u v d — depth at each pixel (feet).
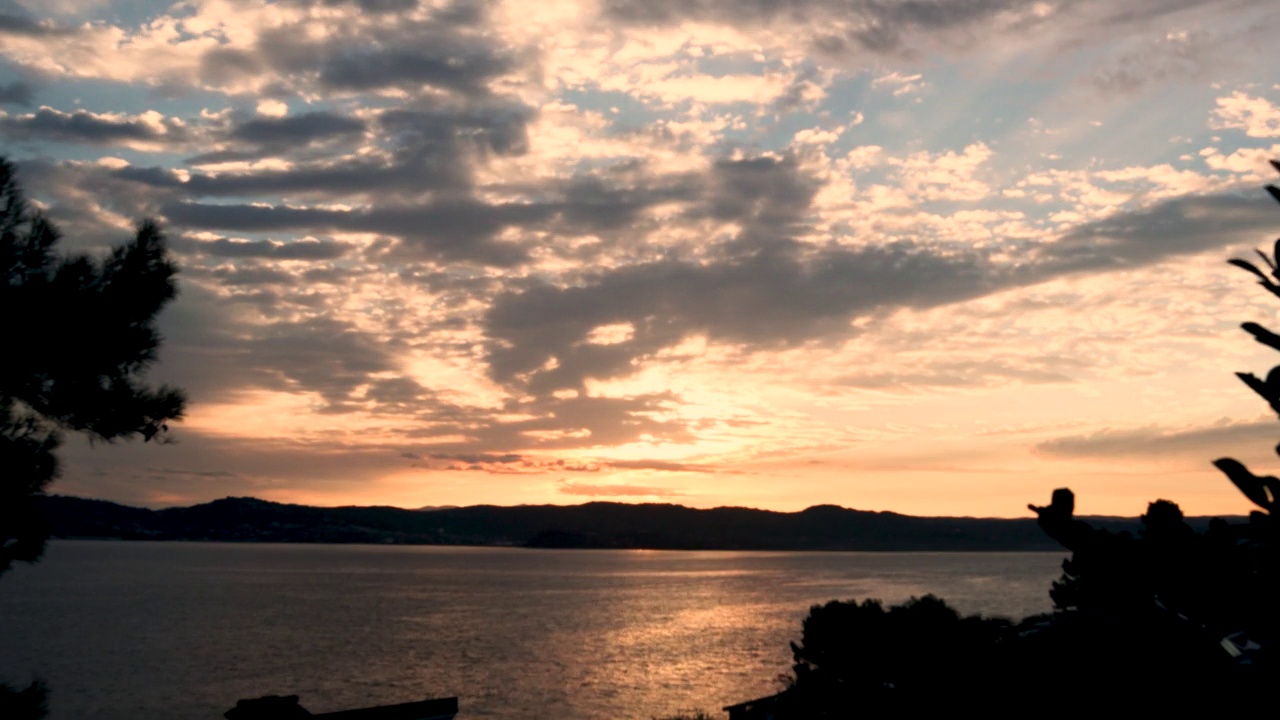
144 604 419.95
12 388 30.94
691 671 222.07
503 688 197.16
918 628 12.64
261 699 36.24
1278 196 7.54
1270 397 7.47
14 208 31.55
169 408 32.91
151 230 33.40
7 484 26.66
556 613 395.34
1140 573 7.78
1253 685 7.63
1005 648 11.51
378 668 227.61
